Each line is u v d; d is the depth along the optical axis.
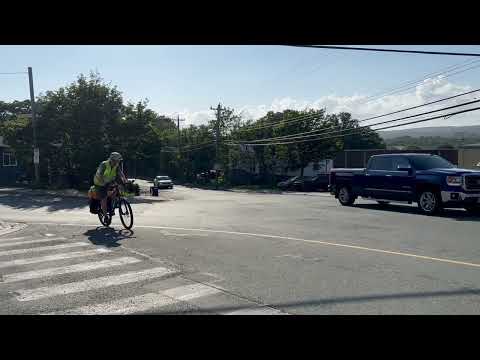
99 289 6.16
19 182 41.69
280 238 10.39
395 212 16.00
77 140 33.97
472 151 43.84
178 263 7.71
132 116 35.53
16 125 34.91
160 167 80.38
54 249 9.02
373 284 6.29
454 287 6.11
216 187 55.34
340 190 19.25
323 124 51.88
